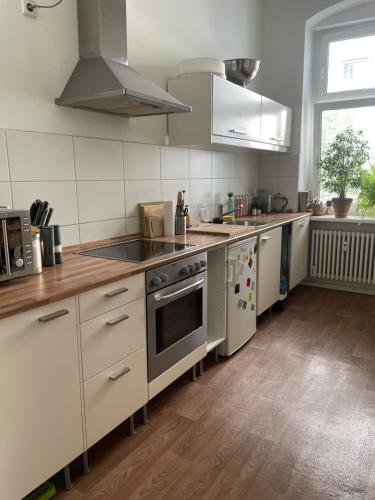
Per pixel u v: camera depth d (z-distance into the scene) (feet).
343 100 13.96
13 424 4.25
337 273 13.91
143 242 7.87
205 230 9.04
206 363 8.66
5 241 4.68
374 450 5.91
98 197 7.54
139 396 6.13
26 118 6.07
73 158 6.93
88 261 6.22
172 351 6.82
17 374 4.22
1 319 3.99
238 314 8.98
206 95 8.55
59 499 5.09
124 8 6.95
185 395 7.41
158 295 6.25
